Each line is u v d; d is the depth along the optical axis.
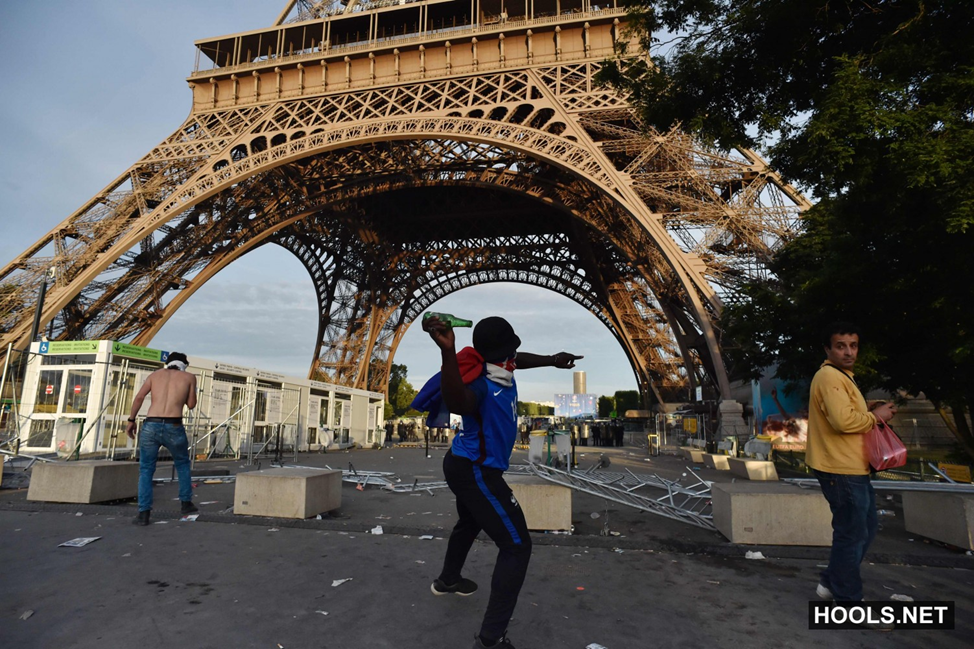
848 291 11.78
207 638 3.34
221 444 21.11
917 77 8.28
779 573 5.05
